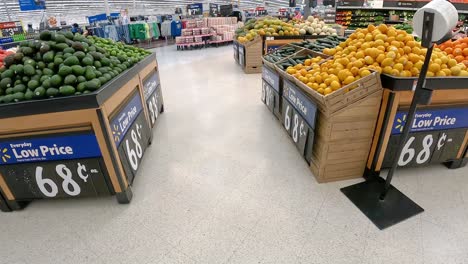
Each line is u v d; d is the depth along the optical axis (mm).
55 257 1627
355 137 2033
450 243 1599
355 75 1980
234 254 1589
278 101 3191
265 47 6277
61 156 1818
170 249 1643
